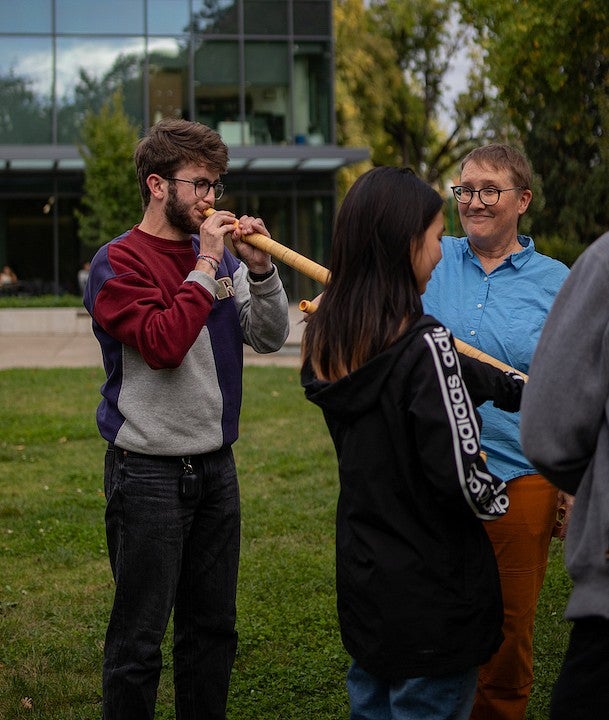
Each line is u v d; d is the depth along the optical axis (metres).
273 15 26.53
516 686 3.28
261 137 26.75
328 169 27.38
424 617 2.23
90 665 4.19
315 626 4.52
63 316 20.92
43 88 26.23
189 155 2.91
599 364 1.99
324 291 2.43
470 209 3.23
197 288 2.79
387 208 2.30
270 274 3.01
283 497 6.89
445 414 2.19
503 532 3.15
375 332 2.27
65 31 26.16
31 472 7.84
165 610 2.93
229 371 3.01
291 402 10.77
